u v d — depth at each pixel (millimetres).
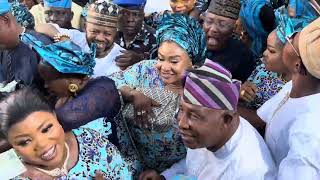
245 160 1673
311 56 1640
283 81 2459
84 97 1846
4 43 2184
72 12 3719
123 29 3293
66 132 1690
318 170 1573
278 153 1831
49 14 3434
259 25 3115
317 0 1979
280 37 1949
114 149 1771
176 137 2078
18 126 1467
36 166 1573
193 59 2137
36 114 1484
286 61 1774
